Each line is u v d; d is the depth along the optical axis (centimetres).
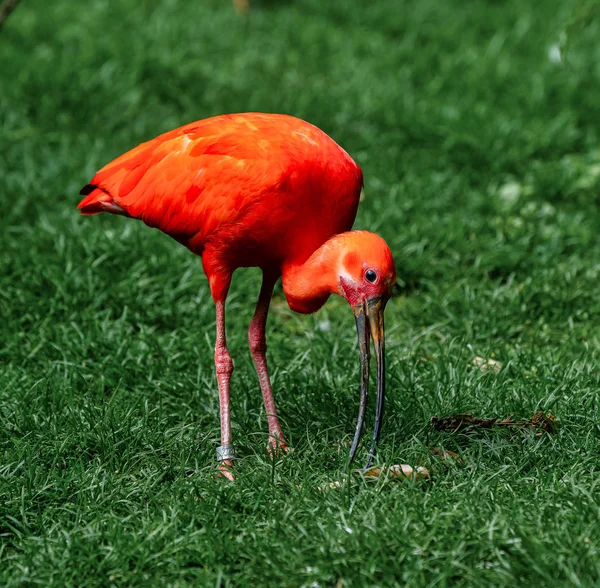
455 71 1836
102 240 1237
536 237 1318
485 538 682
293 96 1691
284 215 807
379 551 679
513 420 880
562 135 1588
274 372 1011
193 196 834
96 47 1792
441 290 1217
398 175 1502
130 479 823
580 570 650
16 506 771
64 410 916
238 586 671
